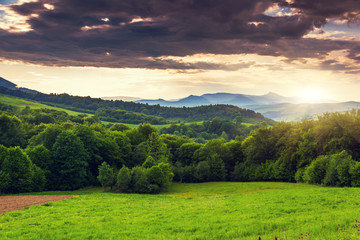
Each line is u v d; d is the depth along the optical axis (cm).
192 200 3781
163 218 2309
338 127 5838
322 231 1388
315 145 6103
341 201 2648
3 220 2330
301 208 2395
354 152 5509
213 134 19688
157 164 6662
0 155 5125
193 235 1662
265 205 2680
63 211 2688
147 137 8906
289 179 6525
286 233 1448
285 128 7588
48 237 1795
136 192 5450
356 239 1138
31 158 5775
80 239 1728
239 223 1889
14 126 8744
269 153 7606
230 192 5322
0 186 4747
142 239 1645
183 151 9075
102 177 5506
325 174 5238
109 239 1698
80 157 6109
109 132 8112
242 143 8625
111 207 2936
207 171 7581
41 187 5425
